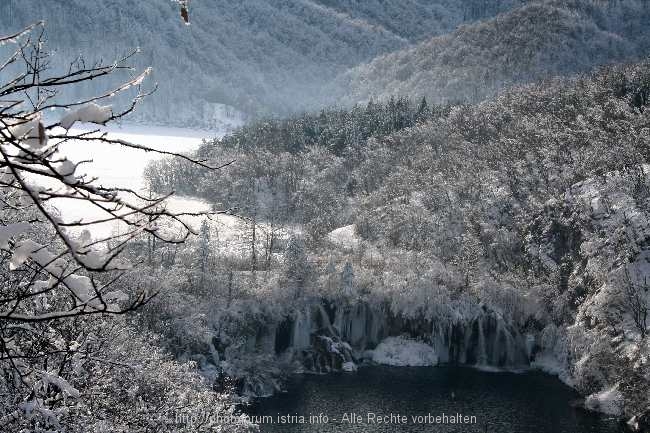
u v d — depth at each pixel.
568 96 153.62
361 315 93.62
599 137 116.56
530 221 105.69
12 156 5.13
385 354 91.00
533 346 90.31
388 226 117.88
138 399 24.12
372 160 157.25
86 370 17.53
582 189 101.00
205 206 139.00
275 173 153.00
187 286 84.62
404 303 92.75
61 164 5.06
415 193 126.00
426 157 144.25
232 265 97.56
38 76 5.81
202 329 72.69
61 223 5.02
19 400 12.59
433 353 91.12
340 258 106.88
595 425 65.25
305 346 88.69
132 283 43.25
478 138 152.50
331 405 71.19
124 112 5.77
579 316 82.12
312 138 192.12
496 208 112.38
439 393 76.31
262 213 138.62
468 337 91.00
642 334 72.12
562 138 122.50
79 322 17.73
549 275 95.88
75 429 16.09
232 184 142.88
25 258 6.15
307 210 138.00
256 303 87.25
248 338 84.94
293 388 77.19
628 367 68.94
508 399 74.12
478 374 85.31
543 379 82.62
